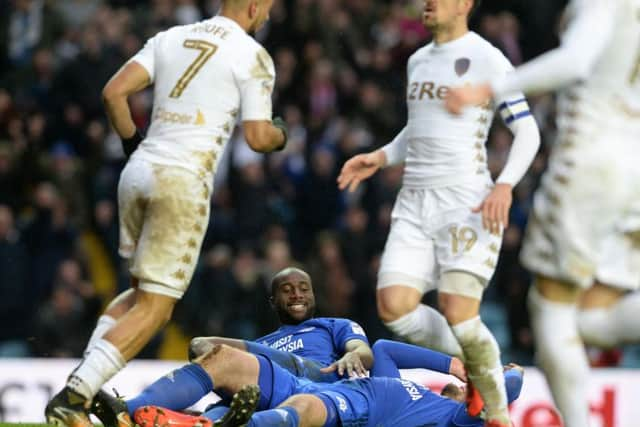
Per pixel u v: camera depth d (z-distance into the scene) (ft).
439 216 71.31
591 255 60.80
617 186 60.29
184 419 69.10
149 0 183.42
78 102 165.89
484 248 70.28
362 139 163.12
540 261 61.57
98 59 167.02
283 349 84.79
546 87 57.82
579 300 62.54
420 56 73.31
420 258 71.87
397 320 71.72
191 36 72.49
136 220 71.72
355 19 176.96
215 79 71.46
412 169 72.79
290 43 173.17
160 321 70.79
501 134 160.97
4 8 180.65
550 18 181.57
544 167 160.56
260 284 147.43
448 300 70.13
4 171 159.33
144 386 123.34
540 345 62.03
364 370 81.20
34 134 162.50
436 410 78.84
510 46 175.63
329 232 155.12
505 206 68.49
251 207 155.43
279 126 73.67
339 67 171.73
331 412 75.05
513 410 122.11
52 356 143.54
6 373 123.85
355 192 158.71
